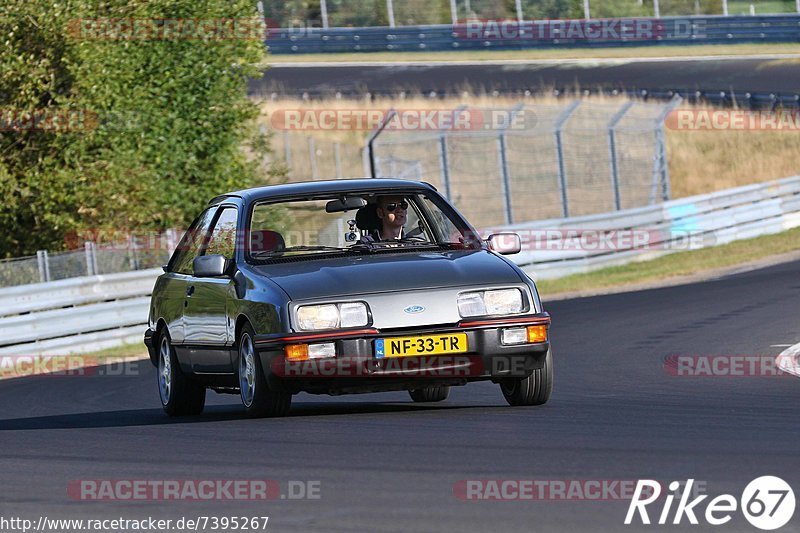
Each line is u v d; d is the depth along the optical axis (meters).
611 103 124.88
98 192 65.88
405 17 159.25
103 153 66.69
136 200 67.69
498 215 105.06
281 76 140.25
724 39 148.62
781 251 79.19
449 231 28.00
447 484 17.22
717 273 71.12
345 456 20.05
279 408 25.33
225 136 72.44
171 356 29.97
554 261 74.00
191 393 29.78
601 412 24.59
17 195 66.50
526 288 25.03
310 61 149.62
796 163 120.19
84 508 17.25
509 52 150.38
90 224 66.88
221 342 26.95
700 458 18.42
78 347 53.16
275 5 157.50
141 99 68.62
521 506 15.63
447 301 24.42
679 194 116.12
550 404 26.48
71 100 64.62
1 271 54.72
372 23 158.50
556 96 126.25
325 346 23.88
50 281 54.00
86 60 65.44
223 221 28.48
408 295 24.36
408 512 15.56
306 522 15.37
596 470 17.73
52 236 67.31
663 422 22.69
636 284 69.38
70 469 20.94
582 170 112.12
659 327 46.31
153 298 31.78
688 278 70.19
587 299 62.25
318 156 110.94
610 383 31.53
